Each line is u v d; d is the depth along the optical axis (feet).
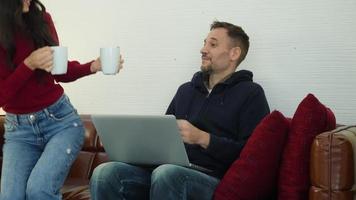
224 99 7.26
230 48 7.60
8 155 6.11
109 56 6.07
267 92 8.70
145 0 9.66
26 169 6.03
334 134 5.48
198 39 9.22
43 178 5.76
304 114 5.98
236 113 7.09
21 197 5.81
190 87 7.75
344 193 5.40
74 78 6.50
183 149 6.27
